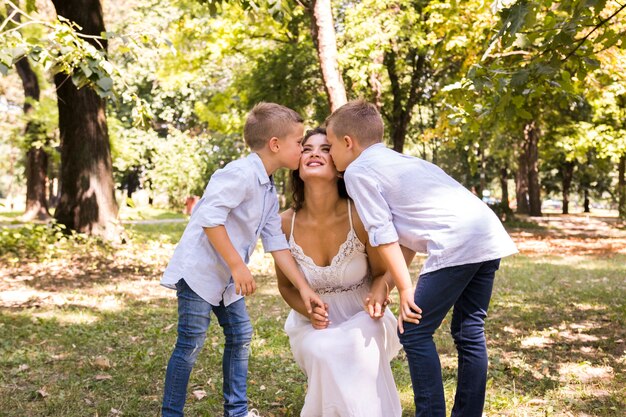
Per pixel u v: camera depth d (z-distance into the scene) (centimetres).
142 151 3192
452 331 325
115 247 1236
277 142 333
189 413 371
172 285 343
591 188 5019
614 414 354
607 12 705
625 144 2181
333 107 1132
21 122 2339
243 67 2353
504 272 1012
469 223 299
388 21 1691
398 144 2319
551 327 588
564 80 497
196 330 333
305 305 335
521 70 451
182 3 1975
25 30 1770
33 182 2456
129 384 421
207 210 320
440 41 1592
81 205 1273
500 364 455
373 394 315
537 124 2164
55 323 622
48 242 1211
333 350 315
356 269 340
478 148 3131
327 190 334
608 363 461
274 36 2061
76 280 938
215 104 2308
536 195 2923
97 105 1292
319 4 1120
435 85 2192
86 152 1275
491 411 360
